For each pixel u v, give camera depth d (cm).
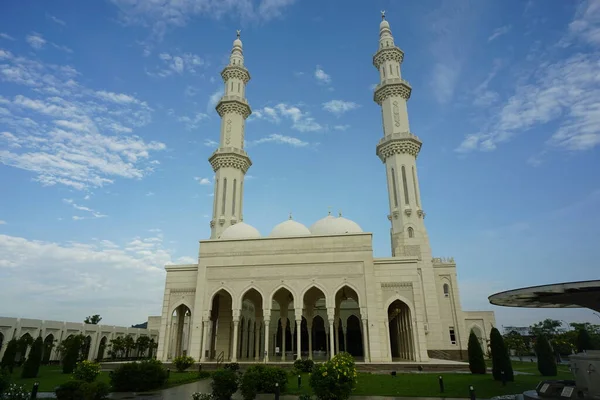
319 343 6419
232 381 2177
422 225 5316
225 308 4981
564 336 6719
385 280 4241
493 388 2491
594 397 1766
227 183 5584
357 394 2325
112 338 6438
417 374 3247
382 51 6172
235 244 4453
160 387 2617
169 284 4550
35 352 3478
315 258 4262
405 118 5803
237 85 6219
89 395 2003
